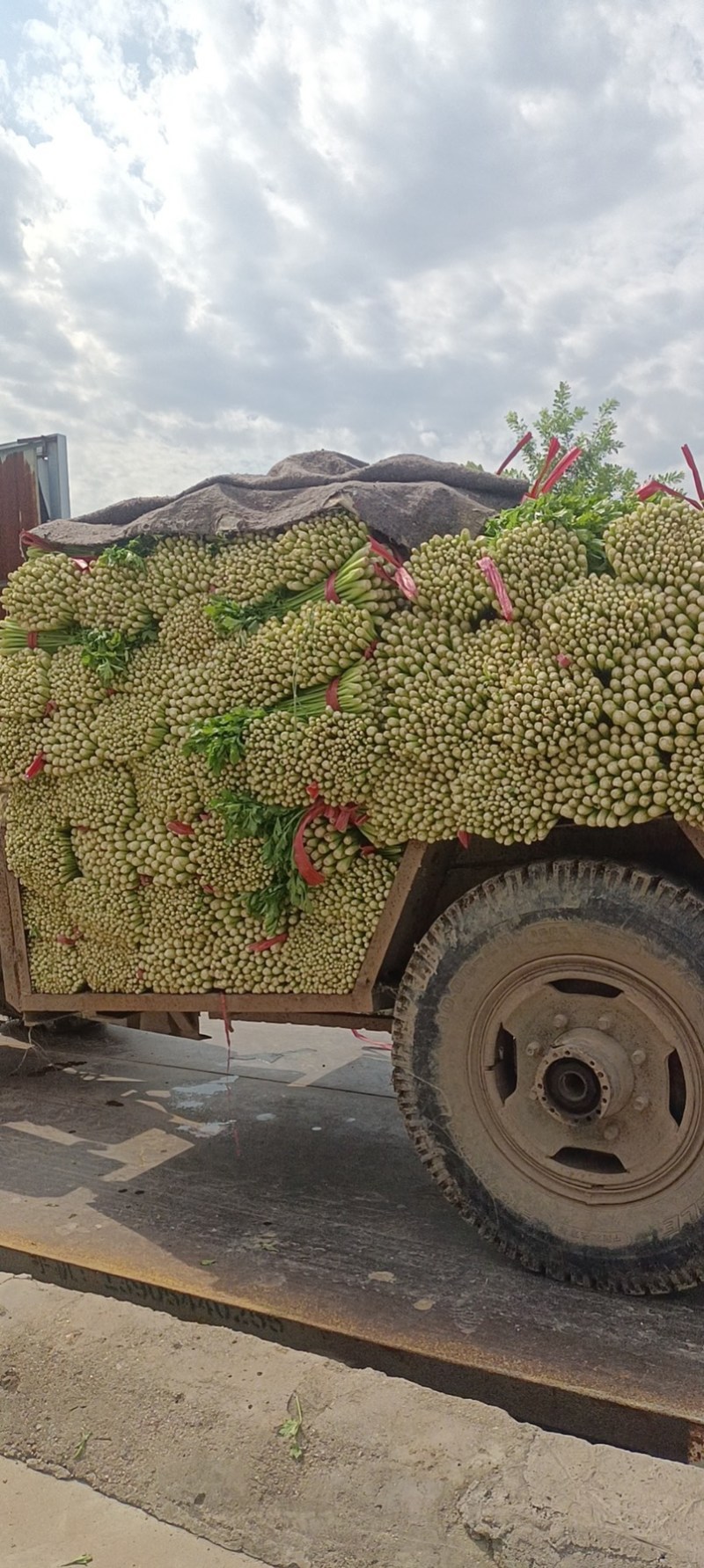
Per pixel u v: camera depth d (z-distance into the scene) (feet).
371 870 8.89
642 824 8.42
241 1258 8.82
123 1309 7.79
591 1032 8.00
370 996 9.08
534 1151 8.25
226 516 9.21
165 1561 5.92
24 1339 7.47
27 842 10.35
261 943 9.37
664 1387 6.73
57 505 17.49
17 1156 11.51
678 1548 5.30
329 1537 5.84
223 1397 6.72
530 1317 7.70
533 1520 5.57
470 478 10.23
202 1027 17.61
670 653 7.29
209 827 9.34
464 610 8.28
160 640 9.59
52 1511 6.36
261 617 9.18
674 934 7.53
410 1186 10.51
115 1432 6.70
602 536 8.15
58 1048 16.28
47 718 9.99
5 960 11.28
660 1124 7.79
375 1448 6.18
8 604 10.11
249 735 8.75
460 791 8.14
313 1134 12.14
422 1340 7.37
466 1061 8.51
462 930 8.40
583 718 7.55
